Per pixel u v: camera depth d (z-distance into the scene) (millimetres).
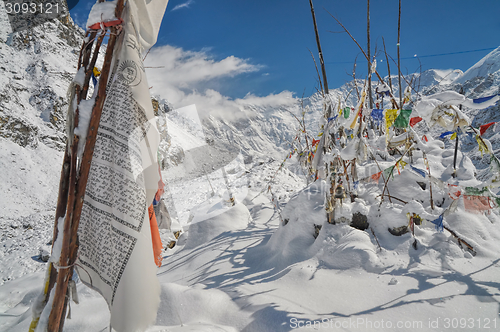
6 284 3609
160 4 1886
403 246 2703
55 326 1562
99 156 1708
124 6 1719
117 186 1666
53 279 1683
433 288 2150
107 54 1638
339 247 2791
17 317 2637
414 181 3344
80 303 2520
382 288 2248
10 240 10086
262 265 3145
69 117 1627
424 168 3455
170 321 2156
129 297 1604
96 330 2129
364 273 2490
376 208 3068
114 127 1701
